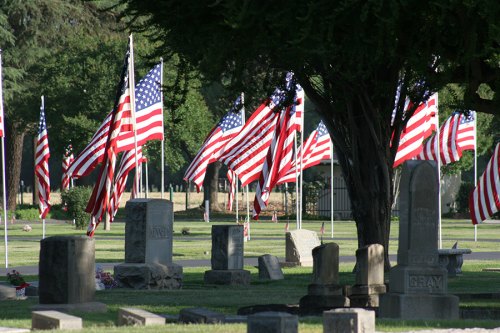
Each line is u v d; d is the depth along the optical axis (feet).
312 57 186.09
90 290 146.20
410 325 120.67
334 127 236.84
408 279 141.49
